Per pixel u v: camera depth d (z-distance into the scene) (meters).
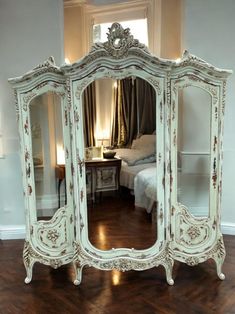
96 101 2.33
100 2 3.56
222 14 2.95
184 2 3.01
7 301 2.25
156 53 3.63
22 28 3.06
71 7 3.59
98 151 2.42
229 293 2.28
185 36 3.04
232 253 2.85
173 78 2.25
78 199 2.37
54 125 2.46
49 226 2.47
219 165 2.39
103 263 2.38
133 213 2.46
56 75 2.30
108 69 2.19
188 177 2.67
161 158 2.29
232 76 3.02
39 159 2.49
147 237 2.45
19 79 2.29
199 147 2.71
